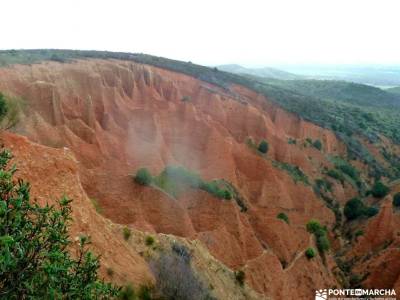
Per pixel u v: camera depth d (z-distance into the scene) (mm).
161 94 83625
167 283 17781
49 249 6059
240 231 36594
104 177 32375
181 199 37625
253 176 59375
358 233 52312
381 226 48750
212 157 60000
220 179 49250
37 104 49094
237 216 37594
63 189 17234
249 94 95812
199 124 65312
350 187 69625
